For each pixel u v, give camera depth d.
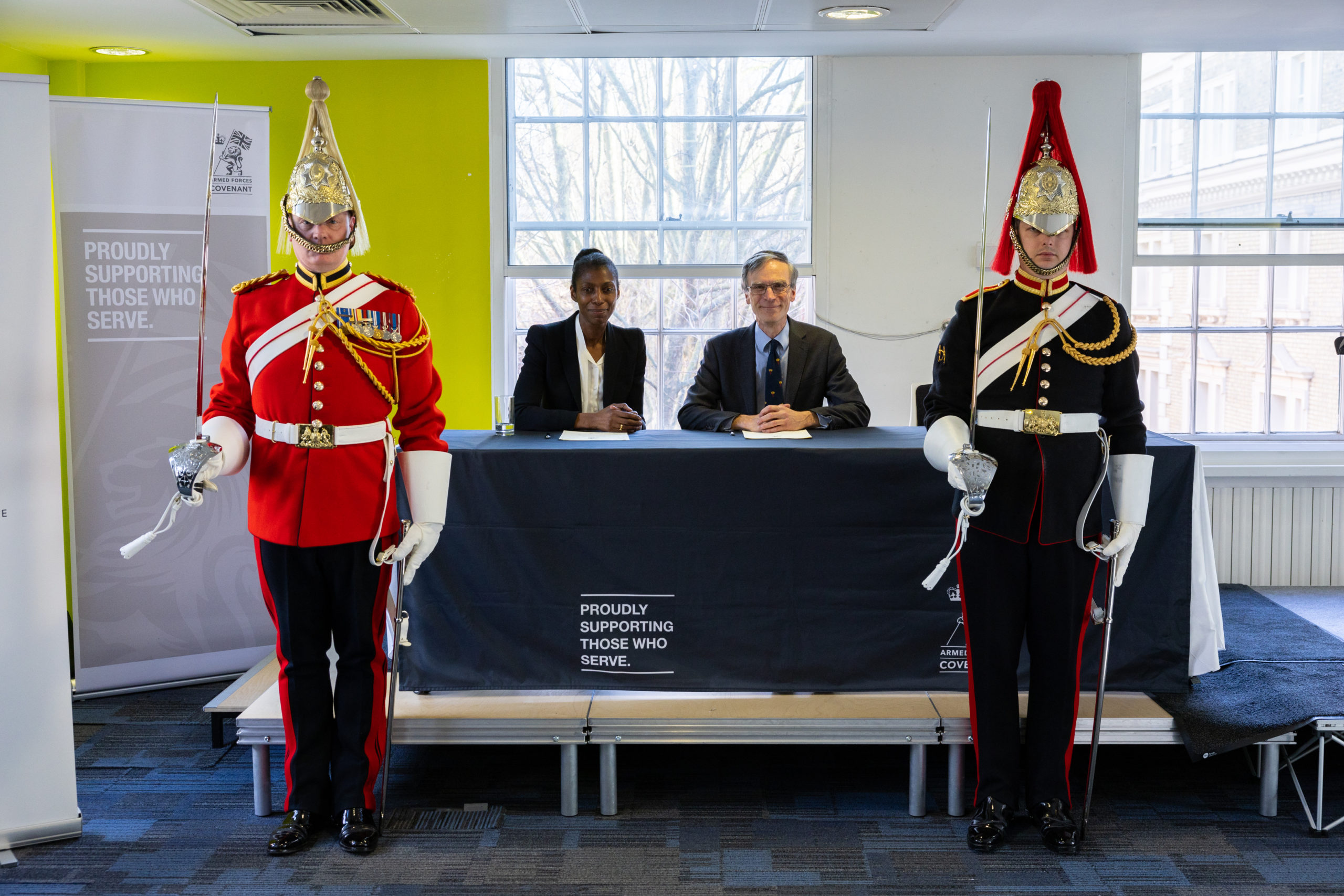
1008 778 2.60
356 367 2.47
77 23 3.90
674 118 4.68
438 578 2.80
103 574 3.67
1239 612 3.64
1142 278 4.68
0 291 2.49
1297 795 2.88
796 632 2.79
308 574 2.52
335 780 2.62
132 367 3.65
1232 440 4.68
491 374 4.70
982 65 4.54
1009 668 2.57
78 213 3.56
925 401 2.64
